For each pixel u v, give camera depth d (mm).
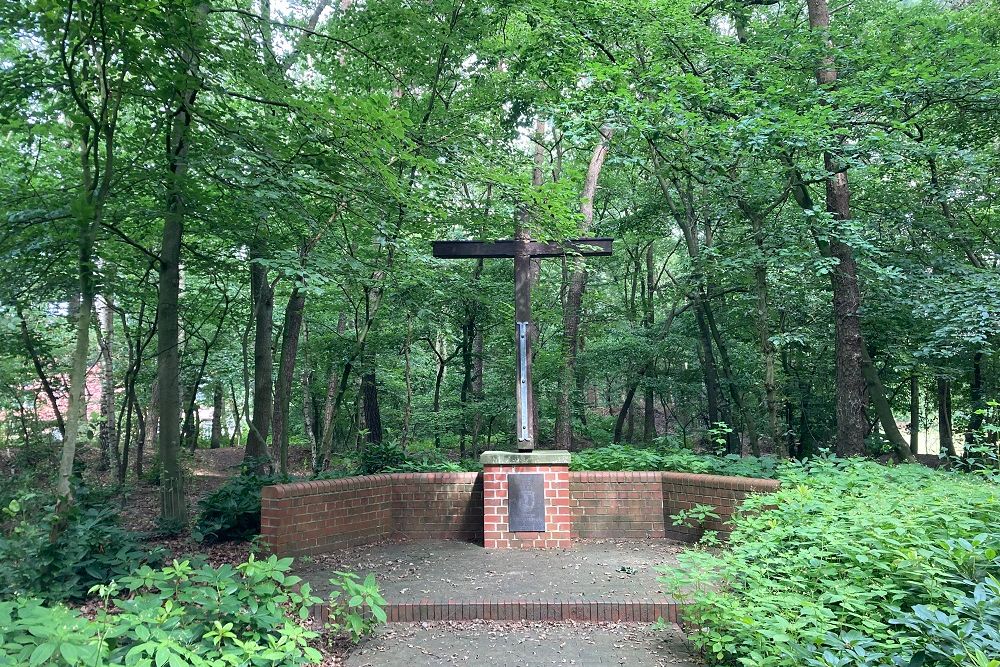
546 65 11617
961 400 17969
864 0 13008
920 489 6438
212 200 8570
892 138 10062
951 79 9523
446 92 12672
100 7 5398
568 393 16094
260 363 11859
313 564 6965
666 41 10805
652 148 10664
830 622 3857
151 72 6598
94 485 11039
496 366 18406
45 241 8117
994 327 10258
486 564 7004
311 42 10734
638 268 22344
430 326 15656
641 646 4910
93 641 2816
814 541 4930
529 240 8328
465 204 10922
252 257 8938
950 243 13203
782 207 13266
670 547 7762
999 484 6324
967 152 10406
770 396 11133
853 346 11141
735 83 9711
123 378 17703
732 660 4418
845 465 7738
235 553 7242
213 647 3332
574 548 7793
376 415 16406
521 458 7961
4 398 15156
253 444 11773
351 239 10578
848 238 10055
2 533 5965
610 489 8453
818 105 9438
